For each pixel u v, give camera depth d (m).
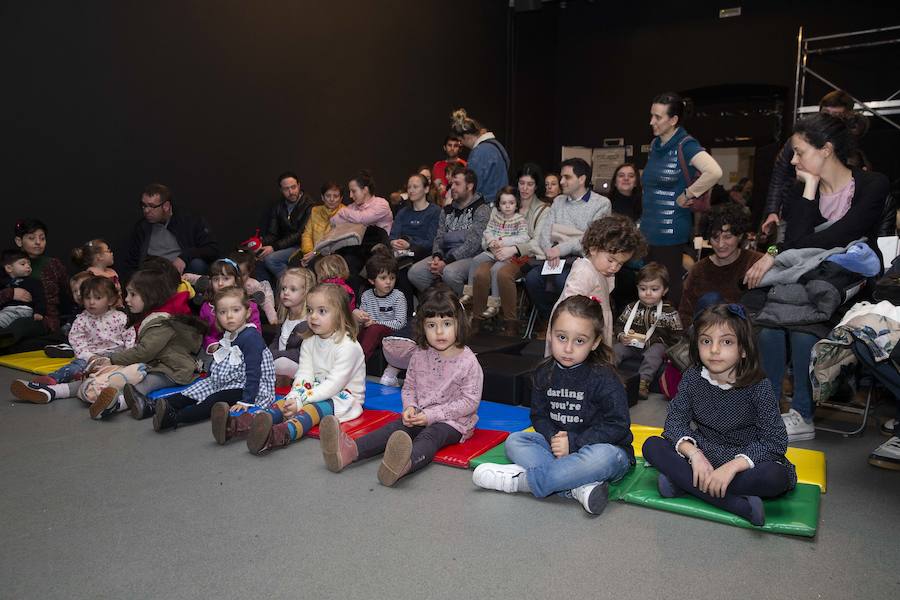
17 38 5.33
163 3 6.17
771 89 9.98
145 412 3.50
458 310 2.95
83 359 4.12
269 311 5.09
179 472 2.79
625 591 1.88
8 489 2.62
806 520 2.23
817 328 3.10
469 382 2.97
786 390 3.89
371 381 4.29
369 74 8.23
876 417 3.58
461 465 2.81
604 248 3.14
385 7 8.38
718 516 2.30
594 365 2.62
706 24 10.16
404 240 5.88
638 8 10.68
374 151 8.39
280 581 1.94
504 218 5.53
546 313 5.22
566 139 11.51
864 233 3.25
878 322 2.70
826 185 3.33
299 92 7.42
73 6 5.61
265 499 2.51
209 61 6.56
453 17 9.42
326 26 7.65
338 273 4.58
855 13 9.13
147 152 6.17
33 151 5.48
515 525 2.30
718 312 2.32
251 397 3.35
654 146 4.63
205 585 1.93
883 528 2.28
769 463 2.26
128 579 1.97
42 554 2.11
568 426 2.67
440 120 9.37
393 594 1.87
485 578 1.95
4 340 5.00
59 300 5.48
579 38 11.23
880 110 7.32
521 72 10.69
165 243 5.81
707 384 2.44
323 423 2.73
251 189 7.03
